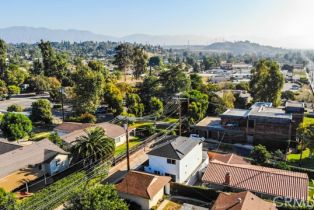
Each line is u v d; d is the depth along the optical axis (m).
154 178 35.16
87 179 37.66
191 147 42.50
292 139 56.19
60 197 33.19
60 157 43.75
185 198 35.97
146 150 51.84
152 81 85.44
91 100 73.81
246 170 37.38
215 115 73.06
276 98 79.31
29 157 41.50
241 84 105.94
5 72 111.06
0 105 91.38
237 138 58.72
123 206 27.97
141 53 130.00
